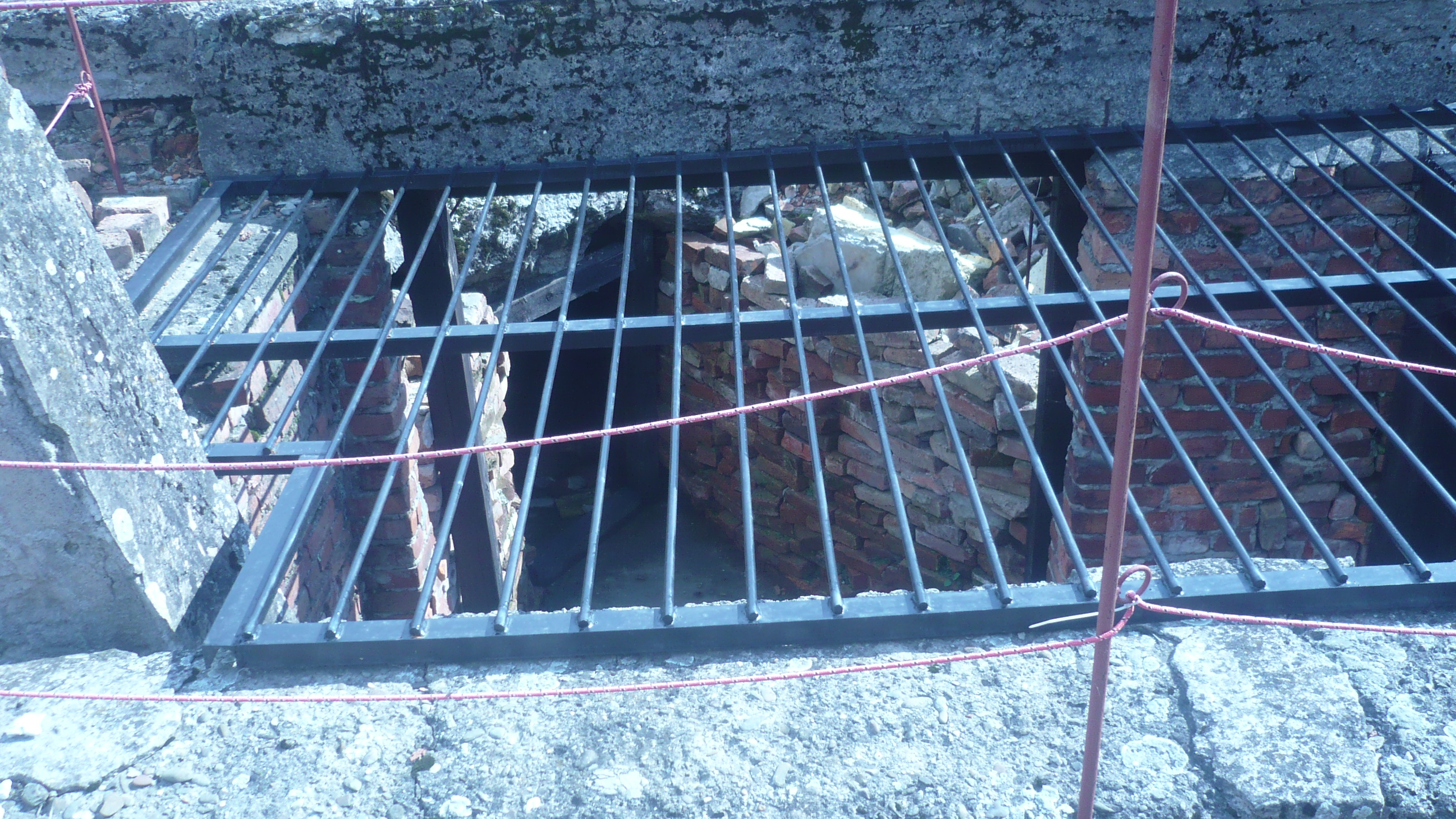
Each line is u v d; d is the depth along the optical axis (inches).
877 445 220.5
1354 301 115.3
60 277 79.7
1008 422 189.5
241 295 126.0
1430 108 153.3
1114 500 60.1
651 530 283.1
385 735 75.5
